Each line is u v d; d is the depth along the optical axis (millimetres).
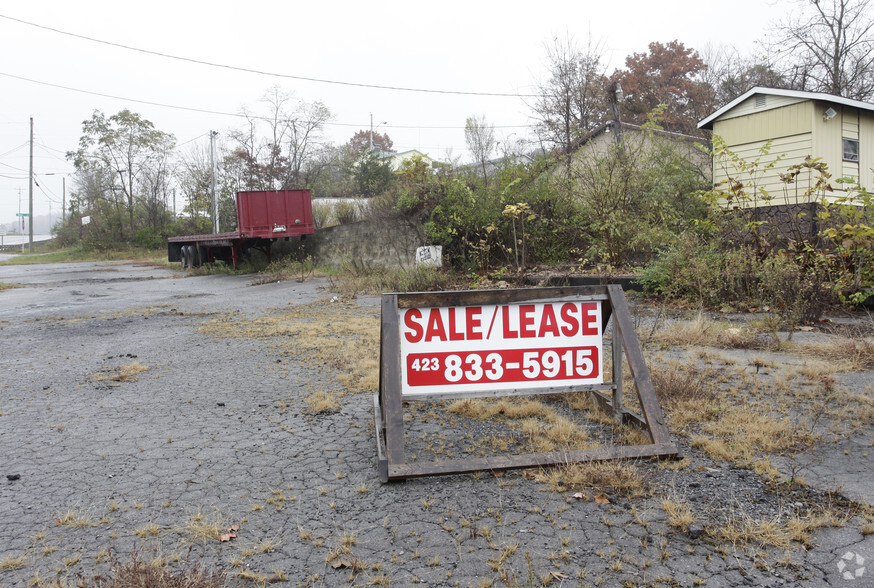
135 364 6793
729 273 8758
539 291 3906
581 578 2398
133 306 12656
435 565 2533
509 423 4305
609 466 3340
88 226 47719
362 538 2781
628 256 12016
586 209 12734
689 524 2781
